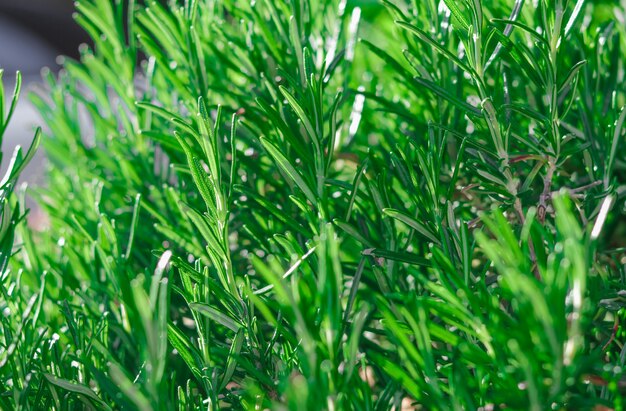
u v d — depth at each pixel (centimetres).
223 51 67
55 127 77
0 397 54
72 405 55
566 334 47
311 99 56
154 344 47
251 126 63
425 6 62
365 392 51
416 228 54
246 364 52
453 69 61
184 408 53
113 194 70
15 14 616
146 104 56
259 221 61
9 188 54
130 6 68
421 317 48
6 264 55
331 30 69
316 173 56
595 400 49
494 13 61
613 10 63
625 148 60
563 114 54
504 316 48
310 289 50
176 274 61
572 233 46
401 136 62
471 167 55
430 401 49
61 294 62
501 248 47
